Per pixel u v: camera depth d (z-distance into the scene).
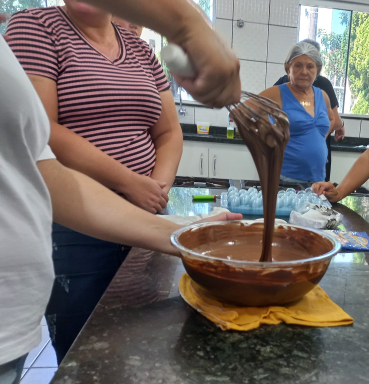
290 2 2.61
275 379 0.35
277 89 1.82
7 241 0.38
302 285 0.45
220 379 0.34
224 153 2.46
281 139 0.50
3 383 0.39
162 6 0.31
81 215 0.53
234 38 2.62
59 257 0.89
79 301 0.92
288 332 0.43
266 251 0.53
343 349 0.40
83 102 0.89
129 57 1.01
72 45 0.89
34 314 0.42
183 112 2.77
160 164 1.09
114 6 0.31
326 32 2.79
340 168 2.51
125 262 0.65
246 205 1.03
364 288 0.56
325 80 2.10
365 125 2.90
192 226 0.57
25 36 0.83
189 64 0.33
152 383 0.34
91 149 0.86
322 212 0.93
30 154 0.40
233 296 0.46
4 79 0.34
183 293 0.51
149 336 0.42
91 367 0.36
